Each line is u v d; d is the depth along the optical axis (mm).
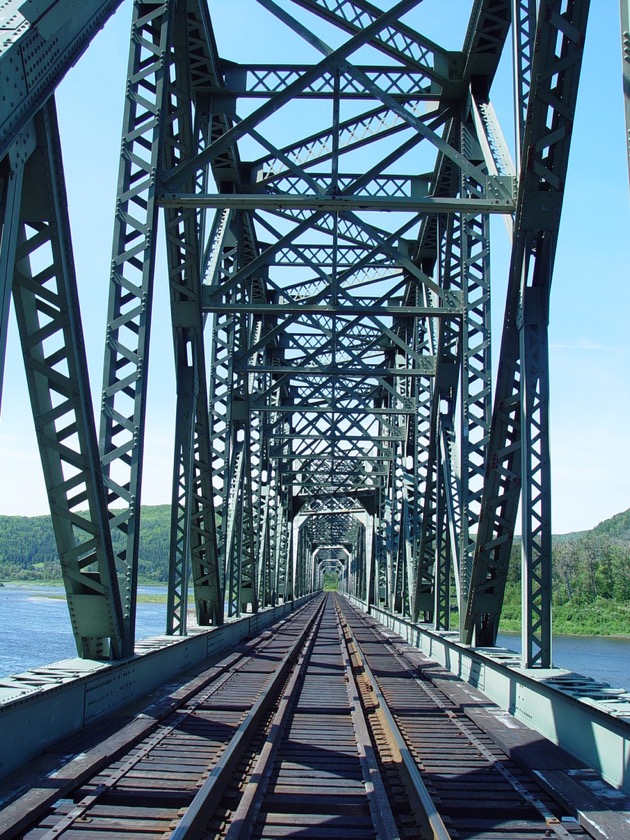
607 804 5418
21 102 4727
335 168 10836
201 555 14648
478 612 11453
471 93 13117
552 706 7469
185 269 12555
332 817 5262
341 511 45281
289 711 9117
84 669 7543
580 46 8414
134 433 8914
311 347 28609
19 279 6469
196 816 4750
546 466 9258
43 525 141875
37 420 7012
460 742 7660
